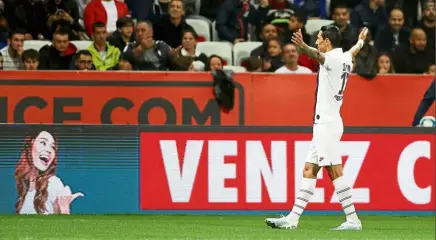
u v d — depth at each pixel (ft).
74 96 158.20
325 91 112.57
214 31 204.03
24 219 133.08
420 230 121.08
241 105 161.99
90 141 143.64
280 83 163.22
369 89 166.40
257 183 145.38
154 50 171.42
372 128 148.05
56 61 174.29
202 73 160.76
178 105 160.25
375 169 148.05
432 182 148.77
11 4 194.39
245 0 206.80
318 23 201.36
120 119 159.02
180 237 105.81
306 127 146.30
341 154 147.33
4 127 142.20
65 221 129.90
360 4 206.80
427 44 192.75
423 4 207.21
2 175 142.31
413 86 166.91
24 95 157.17
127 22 179.32
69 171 143.43
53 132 143.23
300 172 146.10
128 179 144.15
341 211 146.82
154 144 144.46
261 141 145.48
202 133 144.97
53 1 195.93
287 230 115.34
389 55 184.96
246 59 184.55
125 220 132.87
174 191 144.56
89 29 192.54
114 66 174.19
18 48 175.73
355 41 186.29
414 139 148.77
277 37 184.96
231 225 124.57
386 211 148.36
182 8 188.14
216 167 145.07
